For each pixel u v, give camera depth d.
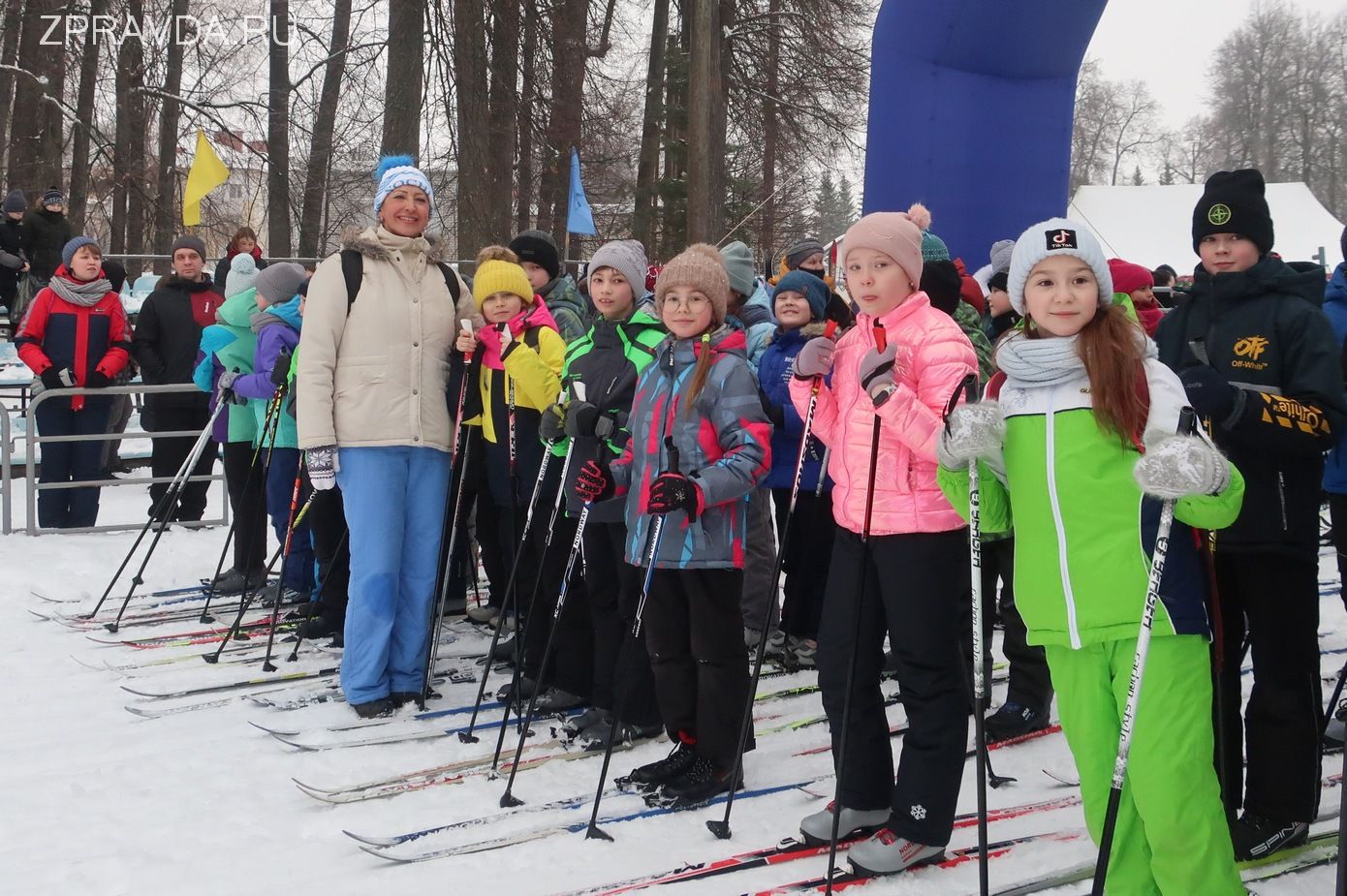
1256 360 2.59
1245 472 2.60
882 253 2.65
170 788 3.28
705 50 11.34
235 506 5.50
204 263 7.03
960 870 2.67
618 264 3.55
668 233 18.33
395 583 3.93
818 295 4.20
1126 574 2.18
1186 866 2.12
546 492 3.88
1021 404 2.31
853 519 2.70
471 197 11.50
